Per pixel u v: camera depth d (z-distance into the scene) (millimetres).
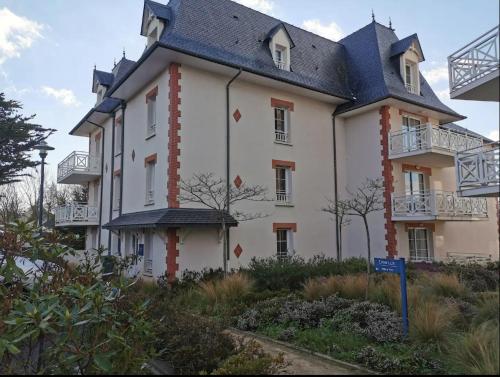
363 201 16703
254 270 11836
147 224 12492
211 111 14055
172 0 15875
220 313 8727
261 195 14969
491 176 8039
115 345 5117
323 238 16641
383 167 16516
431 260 16172
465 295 8469
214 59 13438
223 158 14094
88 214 20500
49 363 4941
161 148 13805
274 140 15711
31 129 28266
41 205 17266
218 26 15297
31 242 6980
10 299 6430
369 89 17375
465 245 19016
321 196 16875
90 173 20703
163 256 12633
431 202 15211
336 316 7668
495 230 21047
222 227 12180
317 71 17797
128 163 16688
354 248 17125
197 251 12945
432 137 15273
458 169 8898
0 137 27047
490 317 6242
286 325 7766
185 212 12750
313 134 17094
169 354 5680
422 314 6480
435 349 5875
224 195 13672
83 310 5164
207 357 5328
